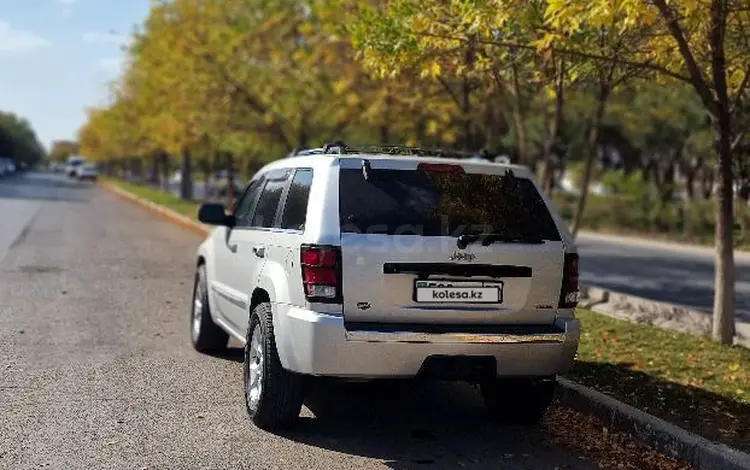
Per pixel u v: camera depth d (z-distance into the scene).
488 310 5.40
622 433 5.94
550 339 5.44
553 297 5.55
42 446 5.27
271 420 5.74
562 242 5.63
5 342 8.32
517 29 7.93
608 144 37.78
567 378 7.09
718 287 8.83
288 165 6.54
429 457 5.36
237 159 32.88
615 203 31.22
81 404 6.25
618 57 8.29
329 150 6.11
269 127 22.38
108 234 22.42
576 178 40.38
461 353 5.27
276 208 6.33
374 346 5.16
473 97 14.25
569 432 6.01
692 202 27.88
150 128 36.50
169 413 6.11
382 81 15.81
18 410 6.03
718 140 8.49
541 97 14.39
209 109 22.48
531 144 30.25
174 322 9.84
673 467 5.28
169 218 30.34
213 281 7.81
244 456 5.22
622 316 10.86
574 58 8.45
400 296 5.27
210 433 5.67
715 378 7.22
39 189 56.84
